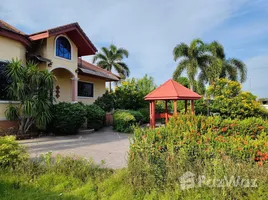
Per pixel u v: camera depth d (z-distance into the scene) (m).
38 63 10.44
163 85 12.12
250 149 3.56
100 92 17.77
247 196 2.81
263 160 3.34
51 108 9.53
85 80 15.76
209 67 20.47
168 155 3.58
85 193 3.44
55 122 9.56
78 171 4.17
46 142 8.13
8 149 4.35
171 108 17.69
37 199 3.26
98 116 11.97
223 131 4.52
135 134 4.50
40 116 8.68
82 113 10.20
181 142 3.90
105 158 5.85
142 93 18.59
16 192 3.45
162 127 4.73
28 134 8.93
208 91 14.79
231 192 2.80
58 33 10.60
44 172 4.15
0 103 8.68
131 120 11.91
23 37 9.41
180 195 3.02
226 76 22.73
